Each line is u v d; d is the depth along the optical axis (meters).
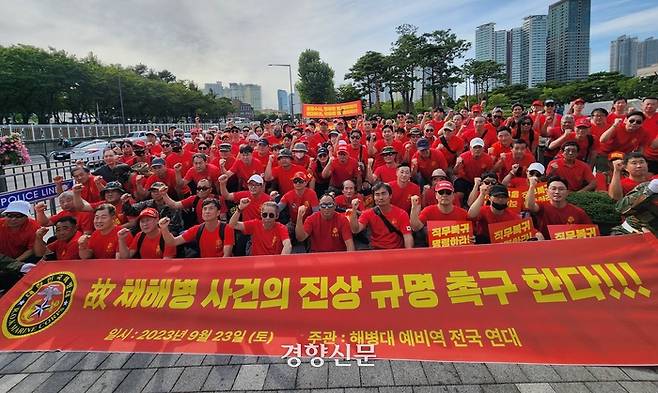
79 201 6.75
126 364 3.95
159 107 67.12
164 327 4.33
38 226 6.23
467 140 9.79
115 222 6.56
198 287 4.50
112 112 63.03
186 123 80.00
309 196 6.94
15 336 4.42
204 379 3.65
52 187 9.70
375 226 5.84
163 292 4.54
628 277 4.09
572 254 4.26
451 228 5.35
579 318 3.91
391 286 4.28
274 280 4.43
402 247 5.81
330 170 8.45
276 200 7.65
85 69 50.00
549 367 3.64
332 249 5.87
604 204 5.99
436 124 12.34
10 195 8.45
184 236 5.71
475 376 3.55
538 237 5.38
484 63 48.00
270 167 8.25
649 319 3.86
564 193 5.54
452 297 4.15
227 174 7.63
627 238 4.31
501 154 7.75
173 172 8.41
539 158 10.08
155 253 5.64
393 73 48.25
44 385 3.69
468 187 7.89
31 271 4.87
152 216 5.55
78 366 3.95
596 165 8.45
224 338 4.15
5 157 9.65
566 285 4.09
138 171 9.14
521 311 4.01
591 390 3.34
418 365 3.72
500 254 4.32
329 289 4.32
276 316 4.25
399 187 6.85
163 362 3.94
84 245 5.54
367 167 8.46
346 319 4.16
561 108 20.42
